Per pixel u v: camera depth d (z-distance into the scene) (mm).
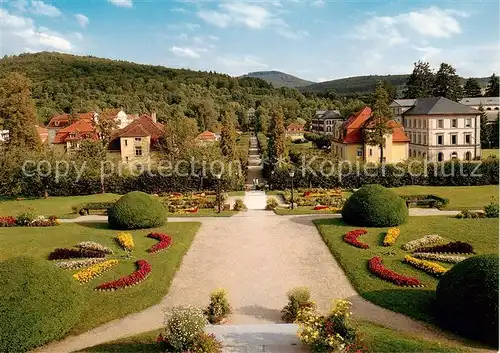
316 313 14703
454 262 19734
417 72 109188
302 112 168625
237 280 19000
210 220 30641
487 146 86500
